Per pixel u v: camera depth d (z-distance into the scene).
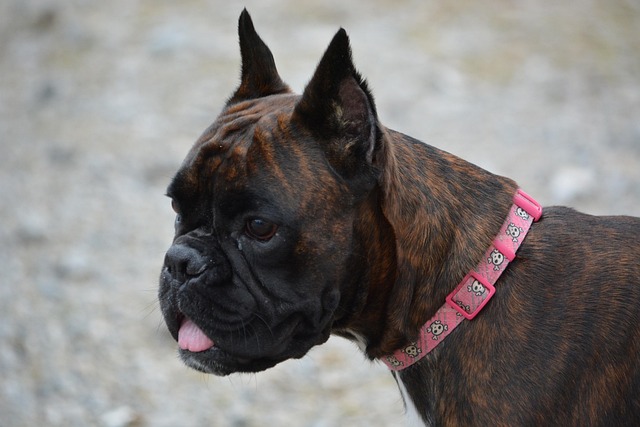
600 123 13.66
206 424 9.02
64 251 11.83
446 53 15.75
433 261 5.48
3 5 20.55
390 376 9.48
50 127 15.14
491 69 15.23
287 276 5.34
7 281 11.31
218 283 5.34
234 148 5.39
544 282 5.44
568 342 5.25
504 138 13.35
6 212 12.85
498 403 5.25
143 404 9.35
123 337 10.30
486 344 5.37
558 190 11.93
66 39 18.17
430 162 5.73
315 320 5.43
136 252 11.75
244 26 6.28
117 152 14.00
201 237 5.45
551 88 14.60
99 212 12.66
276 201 5.26
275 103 5.88
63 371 9.80
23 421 9.14
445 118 13.89
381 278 5.51
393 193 5.43
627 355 5.27
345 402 9.17
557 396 5.17
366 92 5.32
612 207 11.57
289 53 15.64
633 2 17.30
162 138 14.21
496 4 17.48
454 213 5.58
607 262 5.48
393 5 17.66
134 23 18.31
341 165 5.38
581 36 16.14
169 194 5.56
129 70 16.47
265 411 9.14
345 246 5.38
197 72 15.97
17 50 18.34
